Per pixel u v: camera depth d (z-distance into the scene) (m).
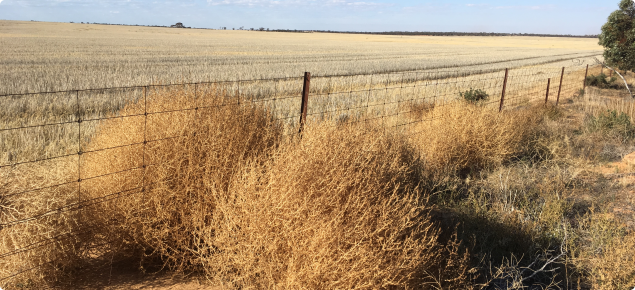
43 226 2.46
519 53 49.66
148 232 2.79
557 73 22.92
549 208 4.21
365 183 2.66
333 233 2.27
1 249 2.39
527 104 11.09
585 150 7.07
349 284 2.23
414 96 11.56
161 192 2.79
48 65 18.84
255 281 2.49
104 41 44.03
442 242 3.42
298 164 2.53
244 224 2.48
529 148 6.95
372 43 71.19
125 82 13.39
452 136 5.72
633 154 6.66
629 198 4.82
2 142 5.84
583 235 3.80
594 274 3.15
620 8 14.66
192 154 2.92
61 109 8.62
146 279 2.86
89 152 3.08
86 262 2.90
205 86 3.58
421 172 4.70
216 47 42.50
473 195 4.44
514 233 3.70
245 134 3.30
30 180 2.56
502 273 3.10
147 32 81.94
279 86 12.68
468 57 38.25
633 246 3.26
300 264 2.31
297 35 109.19
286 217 2.34
